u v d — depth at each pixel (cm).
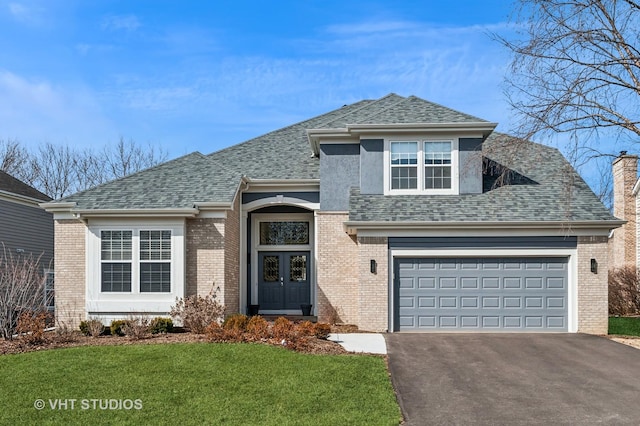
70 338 1521
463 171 1994
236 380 1108
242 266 2170
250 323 1611
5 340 1494
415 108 2119
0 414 923
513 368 1298
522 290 1833
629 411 998
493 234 1833
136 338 1537
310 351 1382
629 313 2272
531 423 940
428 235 1844
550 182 2066
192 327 1641
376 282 1838
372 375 1185
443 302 1841
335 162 2109
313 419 921
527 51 1578
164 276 1803
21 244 2531
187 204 1830
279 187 2180
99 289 1808
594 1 1533
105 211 1791
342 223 2045
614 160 2903
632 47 1573
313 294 2275
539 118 1595
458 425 930
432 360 1369
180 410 952
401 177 2012
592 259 1812
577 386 1153
